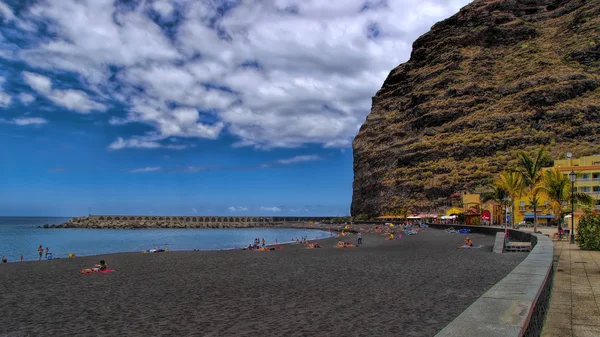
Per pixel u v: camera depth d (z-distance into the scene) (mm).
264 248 51750
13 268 31234
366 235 85438
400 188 156375
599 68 155750
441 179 144625
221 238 106625
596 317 10008
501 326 5188
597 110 137125
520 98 158375
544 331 8797
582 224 30359
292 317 13086
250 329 11773
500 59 193000
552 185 49875
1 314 14859
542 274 9766
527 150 137500
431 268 25047
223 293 18109
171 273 26188
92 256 43062
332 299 15898
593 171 81750
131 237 110250
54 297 18250
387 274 22812
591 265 20203
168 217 196500
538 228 73375
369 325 11703
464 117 167250
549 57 173250
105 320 13586
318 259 34188
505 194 72250
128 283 22141
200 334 11430
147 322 13117
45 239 100812
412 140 175250
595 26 172125
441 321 11953
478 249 39406
